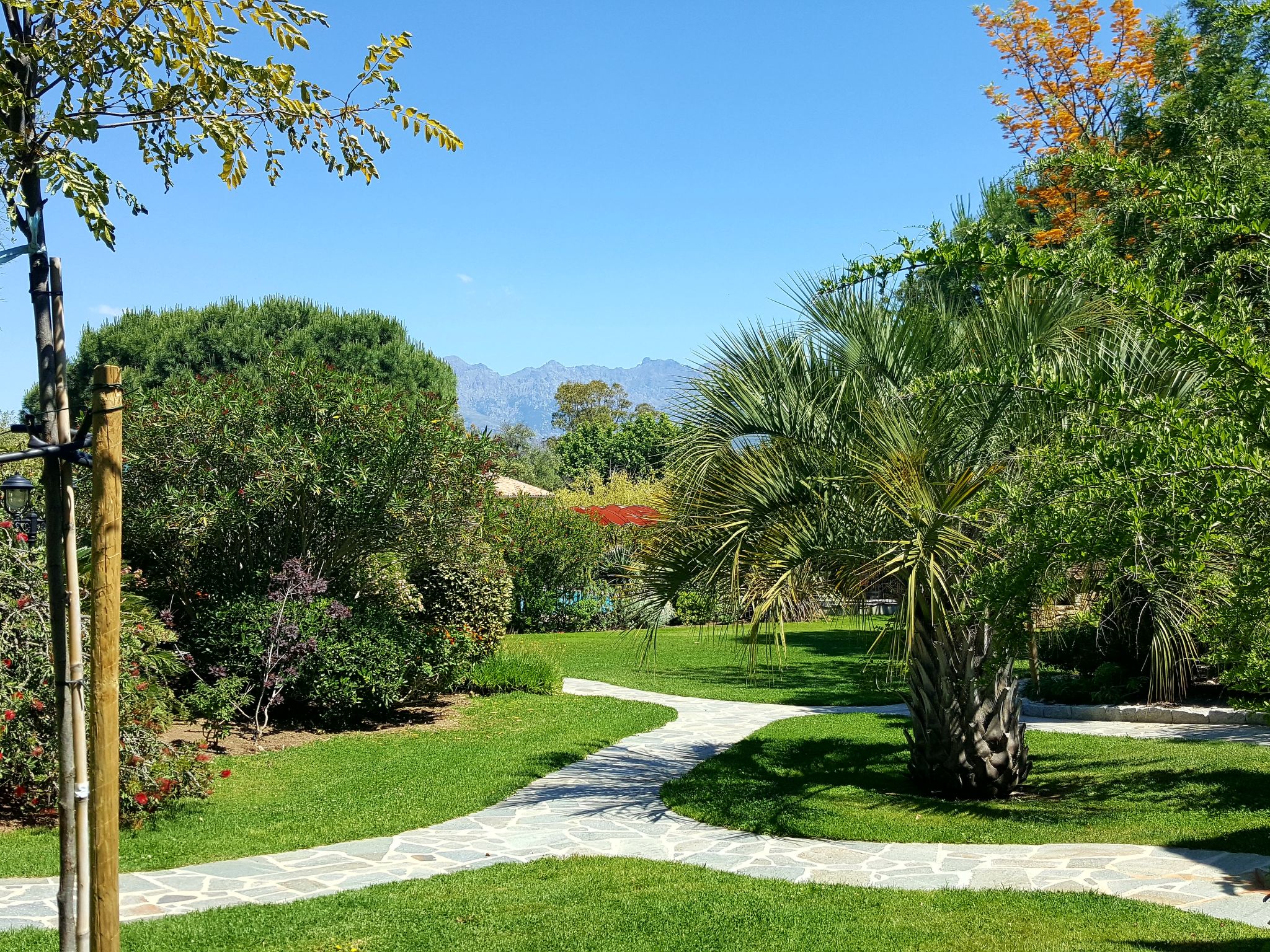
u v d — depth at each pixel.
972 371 5.26
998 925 5.64
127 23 3.51
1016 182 18.86
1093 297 8.07
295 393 13.16
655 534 9.26
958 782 9.34
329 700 12.78
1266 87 15.04
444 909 6.23
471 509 14.01
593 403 94.12
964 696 9.32
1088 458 4.57
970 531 8.21
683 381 9.23
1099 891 6.32
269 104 3.86
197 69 3.65
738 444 9.12
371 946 5.56
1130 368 7.62
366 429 12.89
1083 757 11.05
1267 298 4.97
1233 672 5.31
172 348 25.77
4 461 3.09
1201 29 16.48
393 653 13.17
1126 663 14.77
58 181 3.35
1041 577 5.68
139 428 12.49
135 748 8.62
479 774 10.70
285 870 7.34
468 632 15.43
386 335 28.67
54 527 3.39
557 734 12.96
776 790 9.79
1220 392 4.29
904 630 8.94
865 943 5.44
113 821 3.41
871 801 9.30
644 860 7.47
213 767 10.80
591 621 28.42
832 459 8.83
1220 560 4.88
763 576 8.77
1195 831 7.76
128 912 6.25
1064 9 20.64
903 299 9.26
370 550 13.75
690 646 24.06
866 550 8.55
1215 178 4.74
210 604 13.13
